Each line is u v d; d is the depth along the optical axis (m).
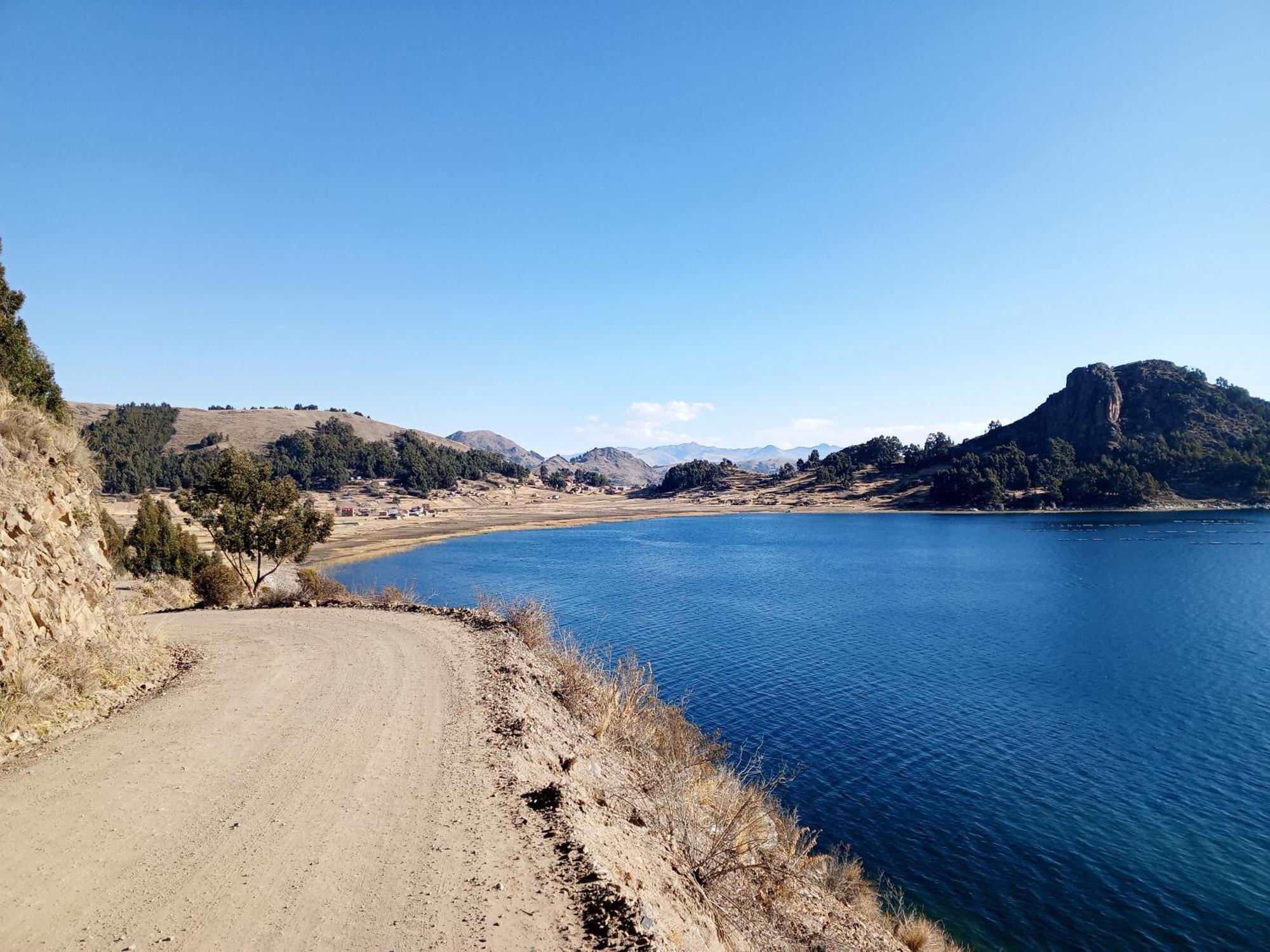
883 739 24.86
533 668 13.24
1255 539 100.06
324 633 16.19
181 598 30.09
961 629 44.88
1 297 13.98
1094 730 26.23
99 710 9.67
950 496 193.62
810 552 96.31
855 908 12.34
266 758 8.00
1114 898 15.61
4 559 9.49
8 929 4.59
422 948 4.52
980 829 18.55
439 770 7.67
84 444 13.95
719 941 6.14
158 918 4.78
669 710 15.95
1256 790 21.14
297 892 5.18
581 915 4.98
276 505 27.25
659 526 157.88
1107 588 62.31
